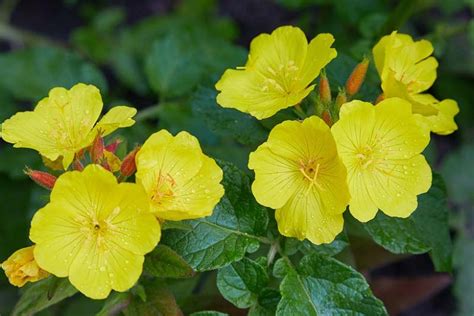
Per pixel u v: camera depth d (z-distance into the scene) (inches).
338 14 31.0
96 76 29.4
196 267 23.6
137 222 22.4
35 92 29.2
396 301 29.7
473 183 31.4
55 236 22.5
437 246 25.0
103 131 23.2
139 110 33.5
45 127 23.7
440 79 32.6
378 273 32.4
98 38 33.6
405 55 24.8
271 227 24.5
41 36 34.6
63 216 22.5
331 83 25.6
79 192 22.4
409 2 27.9
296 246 24.3
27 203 29.5
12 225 29.2
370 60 26.4
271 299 23.9
